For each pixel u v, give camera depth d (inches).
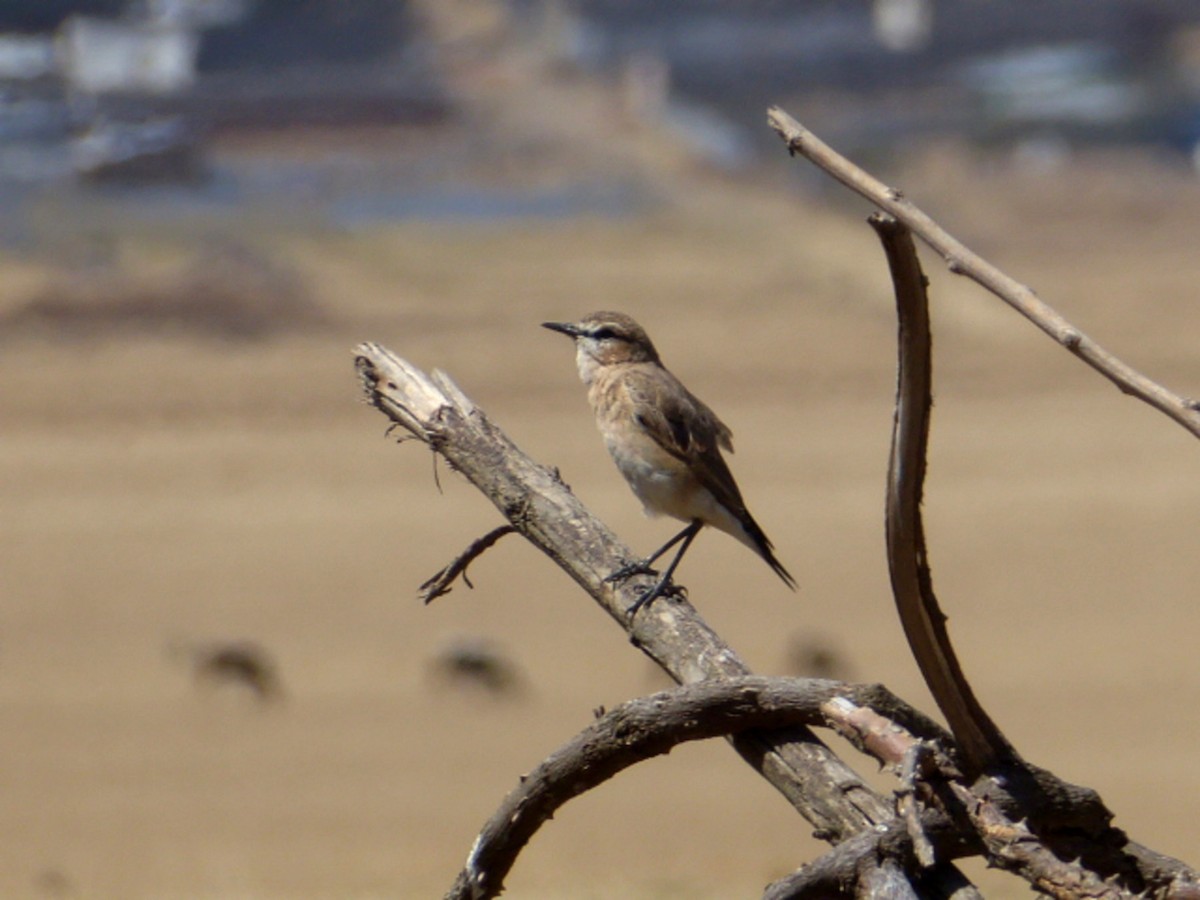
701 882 614.5
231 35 3747.5
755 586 1257.4
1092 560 1328.7
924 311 153.9
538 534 224.2
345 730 931.3
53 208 2659.9
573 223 2726.4
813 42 4237.2
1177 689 1020.5
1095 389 1873.8
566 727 946.1
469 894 211.0
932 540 1381.6
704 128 3555.6
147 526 1382.9
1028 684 1032.8
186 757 875.4
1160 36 4269.2
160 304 2106.3
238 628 1143.6
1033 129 3676.2
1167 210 3036.4
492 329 2113.7
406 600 1216.8
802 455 1641.2
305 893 628.4
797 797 187.0
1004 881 546.0
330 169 3078.2
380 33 3993.6
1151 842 727.7
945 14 4308.6
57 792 813.2
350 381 1861.5
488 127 3494.1
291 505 1445.6
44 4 3698.3
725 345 2076.8
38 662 1059.9
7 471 1526.8
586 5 4286.4
